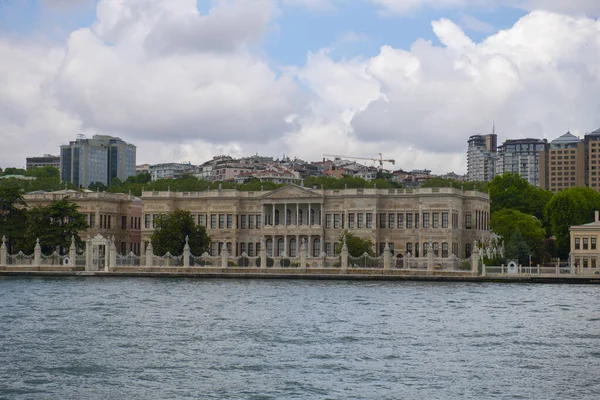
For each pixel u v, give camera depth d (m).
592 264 186.88
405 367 71.31
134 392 63.44
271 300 120.81
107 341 83.25
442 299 122.12
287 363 72.88
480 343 82.44
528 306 112.88
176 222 192.00
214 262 186.12
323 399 61.44
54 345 81.00
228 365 72.12
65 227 198.38
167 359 74.50
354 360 74.06
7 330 89.94
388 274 165.88
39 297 124.50
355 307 111.56
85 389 64.25
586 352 77.88
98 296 126.56
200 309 109.38
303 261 171.50
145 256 182.12
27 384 65.62
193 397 62.09
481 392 63.34
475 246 163.00
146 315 102.88
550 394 62.94
